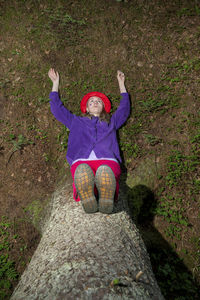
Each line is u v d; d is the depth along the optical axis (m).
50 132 3.82
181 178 3.29
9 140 3.71
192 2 4.66
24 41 4.30
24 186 3.55
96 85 4.02
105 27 4.42
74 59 4.20
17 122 3.84
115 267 1.86
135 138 3.66
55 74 3.98
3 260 3.04
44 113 3.90
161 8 4.62
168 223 3.19
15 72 4.09
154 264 3.01
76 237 2.19
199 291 2.86
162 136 3.63
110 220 2.47
